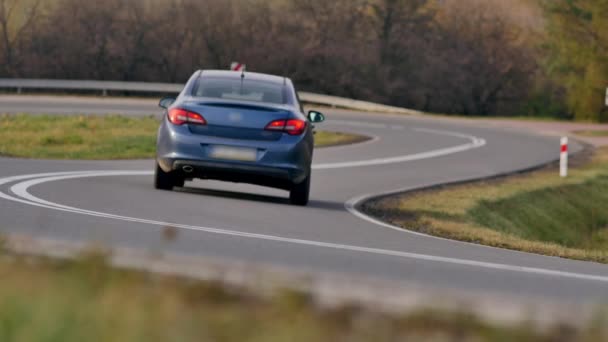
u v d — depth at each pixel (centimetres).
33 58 19125
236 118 3678
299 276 1165
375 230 3250
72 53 19200
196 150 3659
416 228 3641
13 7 19038
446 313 993
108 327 812
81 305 904
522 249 3241
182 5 19712
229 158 3653
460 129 11825
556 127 13288
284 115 3709
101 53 19288
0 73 19088
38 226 2464
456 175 6756
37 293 959
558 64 18125
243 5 19988
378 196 5000
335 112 14288
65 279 1056
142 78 19562
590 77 17825
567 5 17750
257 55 19850
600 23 17675
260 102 3759
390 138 9862
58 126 9381
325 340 852
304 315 925
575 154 9262
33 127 9181
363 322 938
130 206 3244
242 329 841
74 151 7106
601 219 6669
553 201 6406
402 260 2427
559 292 2092
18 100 13900
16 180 4056
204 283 1101
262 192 4709
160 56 19600
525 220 5675
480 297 1220
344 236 2931
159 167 3897
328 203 4322
